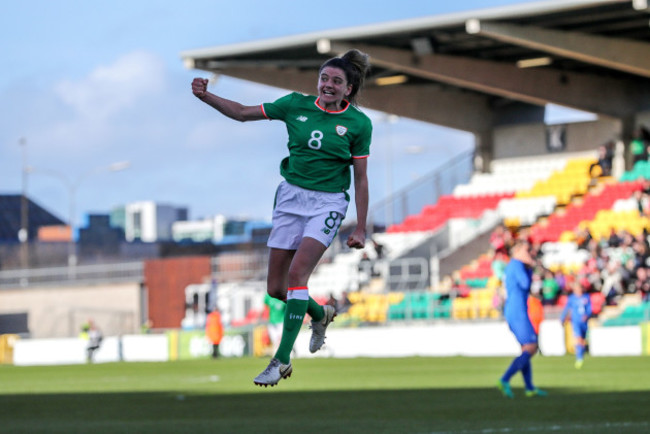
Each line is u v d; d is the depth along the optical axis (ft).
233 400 112.06
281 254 51.31
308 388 128.98
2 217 573.33
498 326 227.20
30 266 372.79
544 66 289.33
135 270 339.98
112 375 178.50
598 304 238.07
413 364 187.93
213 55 266.36
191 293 324.80
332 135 50.37
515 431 72.02
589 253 259.39
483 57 276.82
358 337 244.01
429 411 91.76
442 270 285.23
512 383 126.72
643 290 234.38
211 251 394.32
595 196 295.89
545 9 220.43
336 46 251.60
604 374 140.97
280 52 263.08
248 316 306.14
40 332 355.97
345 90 50.75
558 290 247.91
